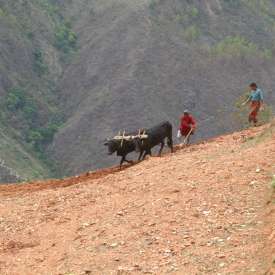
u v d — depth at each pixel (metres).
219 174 21.91
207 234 17.58
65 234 19.89
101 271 16.62
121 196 22.39
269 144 24.39
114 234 18.77
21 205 24.45
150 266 16.36
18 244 20.02
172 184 22.09
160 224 18.80
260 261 15.38
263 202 18.84
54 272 17.09
